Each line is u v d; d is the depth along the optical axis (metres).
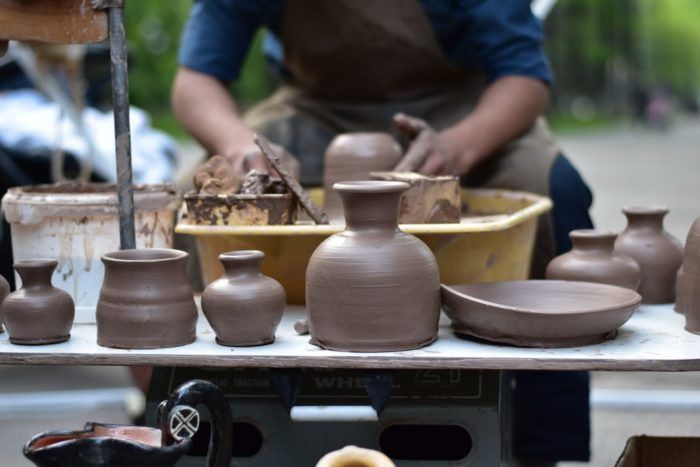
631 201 11.20
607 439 3.71
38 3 2.08
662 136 28.25
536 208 2.44
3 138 3.82
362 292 1.83
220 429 1.79
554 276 2.28
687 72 50.94
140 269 1.90
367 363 1.81
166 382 2.14
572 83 34.72
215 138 2.95
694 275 1.98
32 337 1.95
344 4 3.04
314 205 2.28
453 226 2.15
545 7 3.55
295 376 1.95
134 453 1.66
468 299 1.89
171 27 24.02
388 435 2.24
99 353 1.88
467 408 2.02
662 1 47.19
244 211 2.25
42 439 1.73
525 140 3.03
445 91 3.25
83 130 3.63
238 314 1.89
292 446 2.06
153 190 2.34
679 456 2.17
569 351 1.84
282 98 3.42
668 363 1.78
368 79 3.17
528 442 2.86
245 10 3.18
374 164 2.60
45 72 3.59
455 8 3.04
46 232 2.25
